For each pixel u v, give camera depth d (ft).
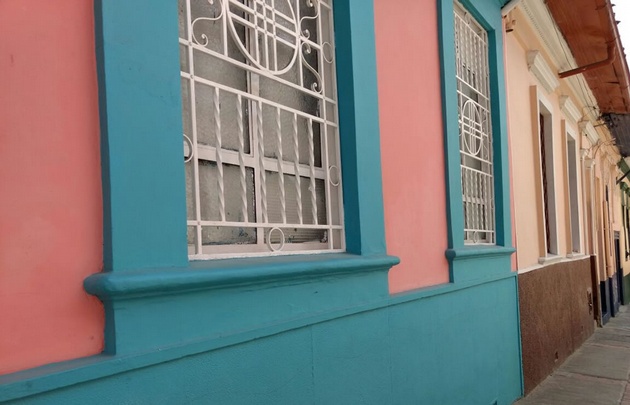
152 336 5.67
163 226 5.92
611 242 47.21
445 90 13.48
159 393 5.72
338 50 9.77
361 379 9.32
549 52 24.14
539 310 20.65
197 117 7.20
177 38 6.25
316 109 9.55
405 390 10.76
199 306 6.26
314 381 8.14
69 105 5.18
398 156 11.32
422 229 12.16
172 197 6.05
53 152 5.03
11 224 4.69
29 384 4.49
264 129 8.41
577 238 30.73
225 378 6.57
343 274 8.93
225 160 7.43
